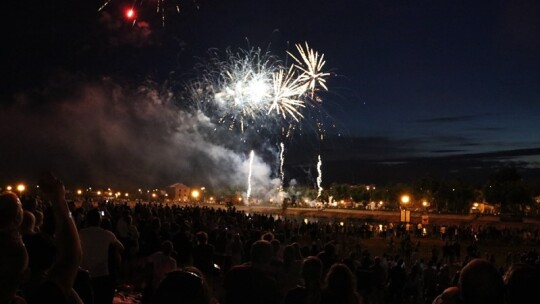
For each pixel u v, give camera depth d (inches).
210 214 1457.9
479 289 138.3
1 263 140.5
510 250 2230.6
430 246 2242.9
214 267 463.5
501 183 5541.3
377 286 509.4
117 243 326.6
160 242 500.4
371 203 6540.4
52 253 180.5
